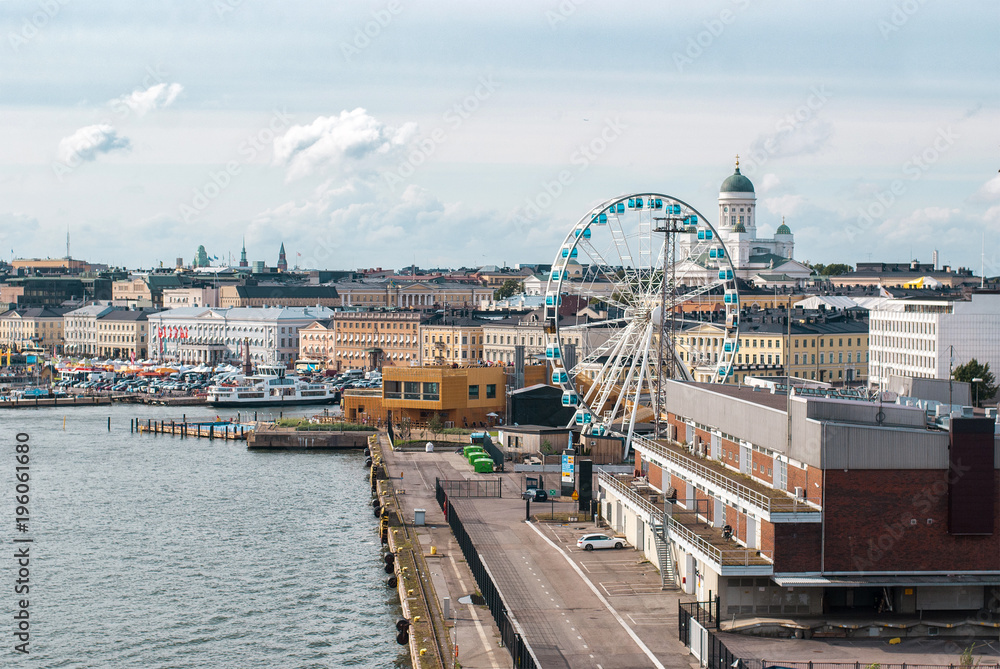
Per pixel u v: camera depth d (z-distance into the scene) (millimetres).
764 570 104250
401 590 128750
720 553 107062
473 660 101438
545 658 99688
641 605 115062
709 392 133250
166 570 147625
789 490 111000
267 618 127438
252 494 199625
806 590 106938
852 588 108438
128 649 118688
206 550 157750
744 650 98938
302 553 155125
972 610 106812
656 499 134750
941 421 111562
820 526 104062
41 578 144250
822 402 106625
